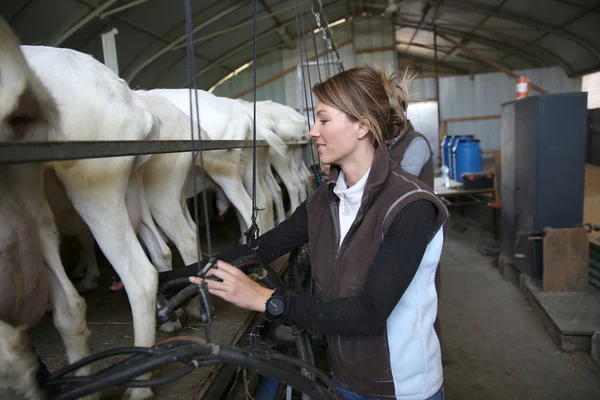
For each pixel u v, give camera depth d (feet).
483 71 50.31
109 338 5.54
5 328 2.76
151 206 6.53
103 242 4.36
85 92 4.21
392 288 3.07
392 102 3.43
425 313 3.61
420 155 7.56
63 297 3.93
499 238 20.11
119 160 4.33
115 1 20.26
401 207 3.23
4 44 2.71
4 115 2.82
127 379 2.61
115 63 20.40
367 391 3.65
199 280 3.13
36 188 3.54
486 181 20.94
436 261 3.54
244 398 4.81
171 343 2.91
